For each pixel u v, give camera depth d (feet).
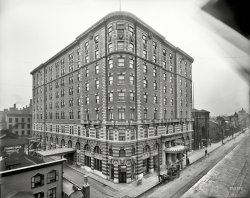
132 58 101.40
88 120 115.75
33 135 208.85
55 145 157.99
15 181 64.90
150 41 116.57
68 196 74.08
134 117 101.50
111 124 97.55
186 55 160.86
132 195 78.43
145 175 105.70
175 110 144.25
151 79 116.06
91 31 115.14
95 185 90.99
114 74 98.58
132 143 98.02
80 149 123.75
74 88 134.31
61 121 150.61
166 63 135.13
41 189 71.46
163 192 79.00
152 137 112.68
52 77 169.48
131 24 102.06
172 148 124.98
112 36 100.07
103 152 102.17
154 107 117.70
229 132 262.47
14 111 267.59
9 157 84.89
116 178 94.02
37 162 78.48
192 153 160.97
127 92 97.71
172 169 98.89
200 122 189.37
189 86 168.04
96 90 110.52
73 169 119.24
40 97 193.77
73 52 137.59
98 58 108.37
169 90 137.28
